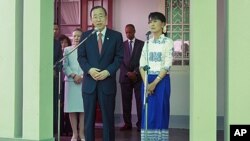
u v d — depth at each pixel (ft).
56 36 21.68
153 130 14.51
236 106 12.04
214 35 11.98
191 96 12.28
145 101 14.26
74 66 19.39
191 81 12.32
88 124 15.23
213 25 11.97
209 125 11.98
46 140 12.80
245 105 12.03
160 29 14.94
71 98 19.47
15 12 12.87
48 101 12.99
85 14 26.89
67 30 27.12
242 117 12.04
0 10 13.03
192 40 12.14
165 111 14.58
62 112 21.63
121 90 24.80
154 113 14.48
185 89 24.88
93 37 15.57
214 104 11.98
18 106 12.96
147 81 14.40
